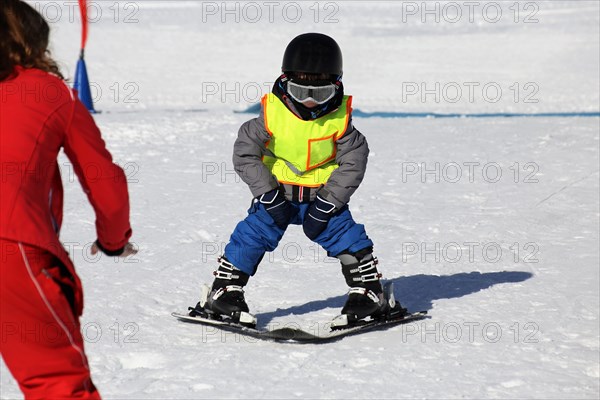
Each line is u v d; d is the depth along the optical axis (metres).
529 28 47.59
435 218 15.58
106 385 8.49
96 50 43.72
